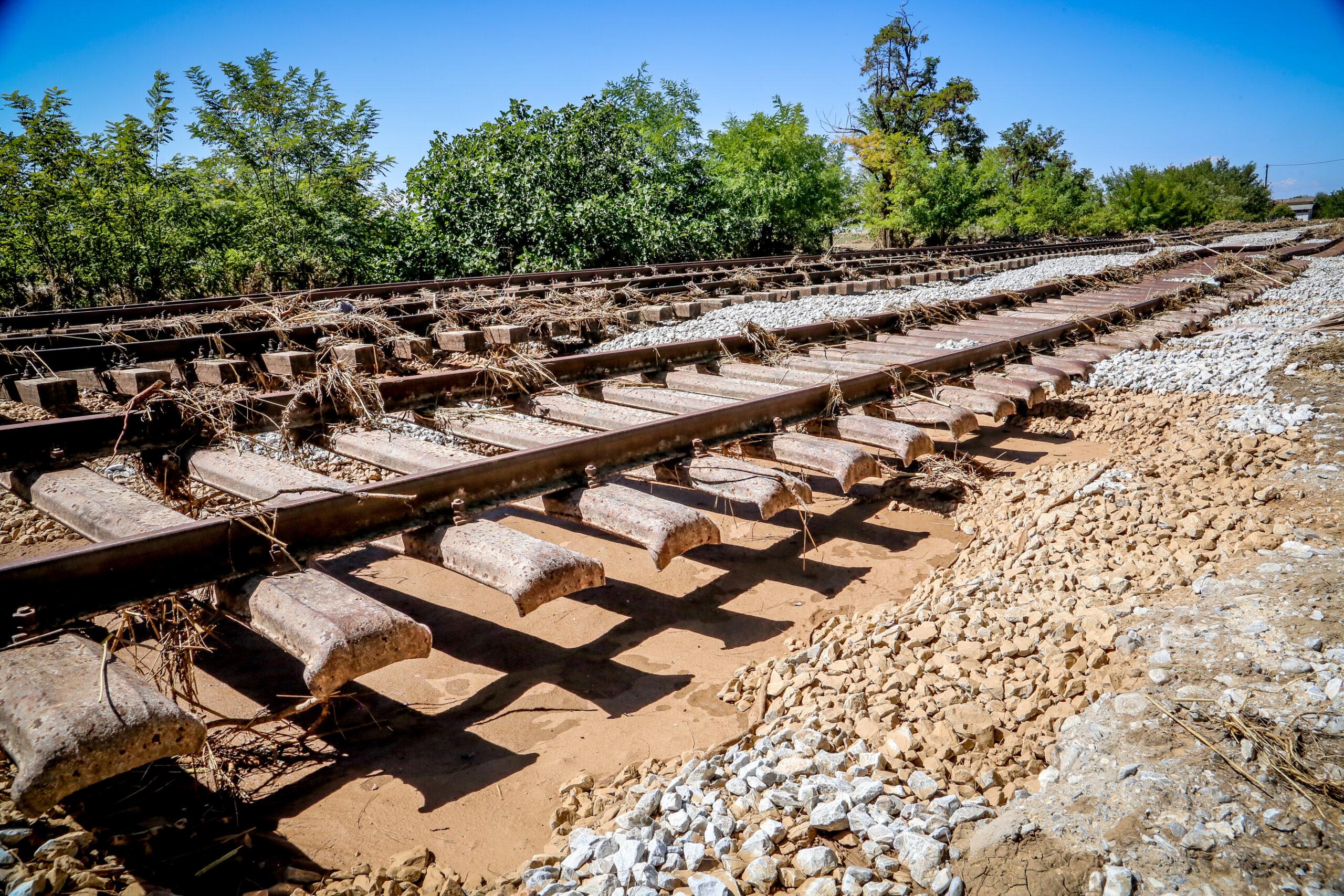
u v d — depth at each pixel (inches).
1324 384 265.7
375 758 122.8
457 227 794.2
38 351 284.7
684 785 110.0
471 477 161.9
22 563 110.2
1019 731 113.3
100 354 297.7
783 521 216.4
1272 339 356.5
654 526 154.8
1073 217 2050.9
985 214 1845.5
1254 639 120.2
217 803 110.3
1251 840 85.8
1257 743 99.0
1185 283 579.8
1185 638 123.7
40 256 636.1
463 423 231.3
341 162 842.2
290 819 109.2
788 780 107.5
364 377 243.9
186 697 116.0
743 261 803.4
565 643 156.8
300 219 764.6
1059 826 91.6
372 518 147.9
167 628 128.0
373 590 180.4
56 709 91.9
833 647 141.0
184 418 205.8
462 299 463.5
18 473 179.5
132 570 120.7
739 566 188.9
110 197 652.7
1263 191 3243.1
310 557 138.9
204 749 113.6
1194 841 86.1
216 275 717.9
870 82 2103.8
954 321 420.5
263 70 826.2
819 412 239.0
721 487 187.2
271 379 302.5
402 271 772.6
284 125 841.5
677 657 150.7
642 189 874.1
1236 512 171.3
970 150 2213.3
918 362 271.3
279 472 179.6
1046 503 195.0
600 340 436.8
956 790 103.0
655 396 260.4
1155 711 108.2
